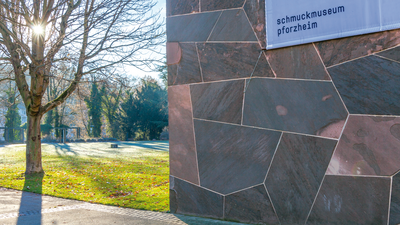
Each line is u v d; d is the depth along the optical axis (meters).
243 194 4.87
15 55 10.83
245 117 4.92
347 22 4.02
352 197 3.95
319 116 4.24
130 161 16.95
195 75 5.50
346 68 4.05
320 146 4.22
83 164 15.16
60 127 48.12
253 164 4.80
